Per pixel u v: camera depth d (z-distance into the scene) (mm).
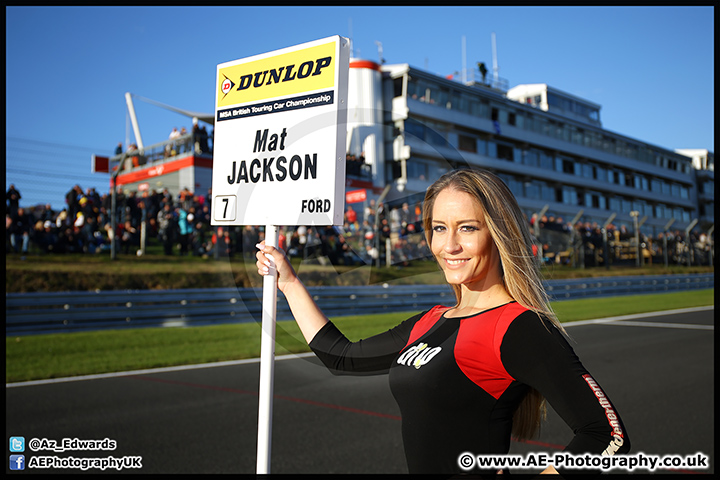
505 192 1195
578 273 18438
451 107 28375
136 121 18859
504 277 1198
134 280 9773
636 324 10781
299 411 4410
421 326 1285
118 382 5289
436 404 1168
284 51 1254
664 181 44062
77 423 4020
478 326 1151
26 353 6391
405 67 25906
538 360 1073
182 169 13523
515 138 32406
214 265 10367
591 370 6246
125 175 14945
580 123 37219
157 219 11633
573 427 1053
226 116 1336
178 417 4191
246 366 6145
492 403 1146
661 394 5090
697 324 10742
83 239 10680
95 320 8039
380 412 4391
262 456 1170
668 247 24625
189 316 8875
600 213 37719
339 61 1176
